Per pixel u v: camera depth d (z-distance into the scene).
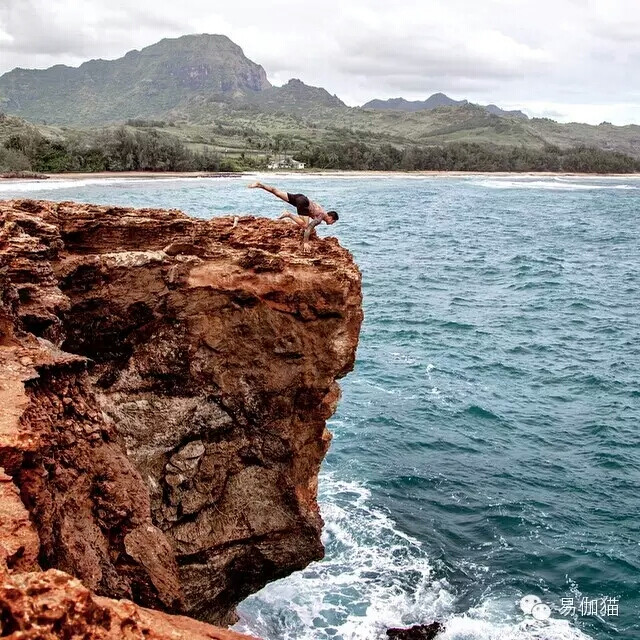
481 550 16.94
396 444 22.09
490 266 54.78
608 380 27.98
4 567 5.12
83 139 151.00
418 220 85.62
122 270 12.88
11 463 6.87
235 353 13.35
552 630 14.29
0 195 82.25
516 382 27.75
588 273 53.03
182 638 5.27
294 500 13.45
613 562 16.38
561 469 20.70
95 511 8.67
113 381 12.80
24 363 8.59
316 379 13.66
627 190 154.88
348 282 13.65
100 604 5.16
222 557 12.88
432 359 30.27
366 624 14.45
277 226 14.74
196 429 13.02
